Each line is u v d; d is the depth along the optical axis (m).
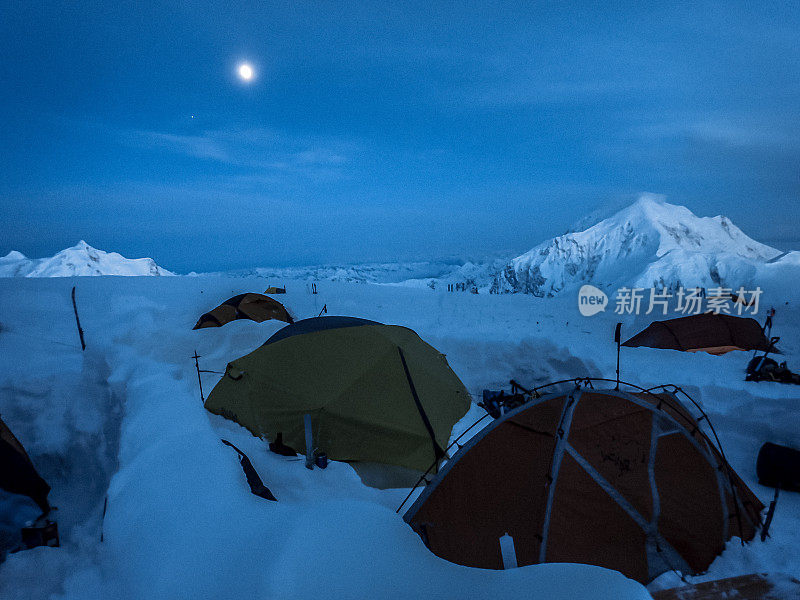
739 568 3.97
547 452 4.38
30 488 5.49
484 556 4.02
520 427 4.63
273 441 6.87
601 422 4.54
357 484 5.91
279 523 3.50
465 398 8.51
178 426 6.04
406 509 5.42
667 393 5.16
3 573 4.02
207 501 4.20
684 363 9.84
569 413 4.57
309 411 6.89
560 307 21.86
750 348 11.52
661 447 4.51
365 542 3.11
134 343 12.02
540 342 12.09
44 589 3.89
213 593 3.00
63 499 6.13
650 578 3.87
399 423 6.74
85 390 9.11
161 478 4.80
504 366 11.35
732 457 6.27
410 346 8.64
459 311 20.45
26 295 20.17
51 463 7.00
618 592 2.44
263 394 7.46
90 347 11.60
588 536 4.00
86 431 7.68
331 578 2.75
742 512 4.55
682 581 3.81
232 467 4.89
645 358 10.42
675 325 12.14
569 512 4.07
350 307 21.16
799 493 5.33
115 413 8.01
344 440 6.66
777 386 7.85
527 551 3.96
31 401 8.52
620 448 4.43
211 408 7.89
